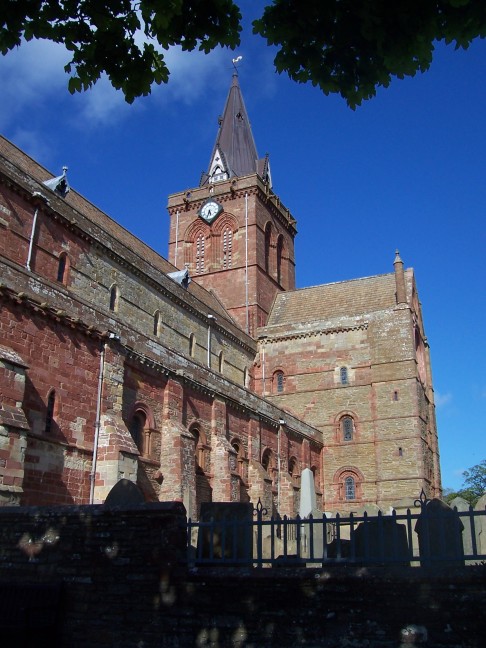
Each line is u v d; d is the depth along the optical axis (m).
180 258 67.81
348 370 56.91
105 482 26.97
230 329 55.28
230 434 41.34
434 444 60.19
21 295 24.59
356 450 54.47
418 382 55.25
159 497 32.16
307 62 10.27
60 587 13.34
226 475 37.59
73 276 35.69
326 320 58.91
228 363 54.66
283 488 46.84
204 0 9.88
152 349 33.47
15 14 9.76
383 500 51.88
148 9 9.65
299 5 9.72
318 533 23.55
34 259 32.69
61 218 34.94
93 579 13.30
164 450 33.06
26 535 14.27
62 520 14.04
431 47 9.65
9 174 31.42
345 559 11.82
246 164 75.19
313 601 11.71
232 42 10.21
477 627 10.61
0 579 14.07
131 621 12.73
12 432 21.88
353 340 57.56
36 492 24.03
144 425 32.31
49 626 12.94
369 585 11.43
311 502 27.97
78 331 27.88
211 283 65.12
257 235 65.31
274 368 59.47
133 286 41.66
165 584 12.70
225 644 12.00
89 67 10.37
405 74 9.96
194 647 12.16
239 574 12.33
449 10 9.34
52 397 25.91
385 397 54.62
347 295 63.81
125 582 13.02
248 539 13.05
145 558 13.02
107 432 27.83
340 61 10.19
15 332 24.44
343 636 11.34
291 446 50.50
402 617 11.08
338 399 56.44
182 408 35.53
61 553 13.79
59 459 25.50
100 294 37.97
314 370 58.00
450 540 15.23
